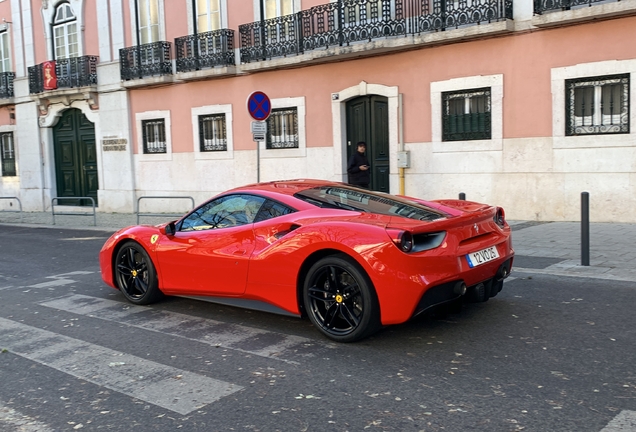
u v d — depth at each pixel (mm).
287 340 5090
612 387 3814
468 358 4457
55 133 22422
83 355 4926
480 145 12844
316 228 4914
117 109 19906
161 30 18484
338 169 15102
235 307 6340
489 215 5254
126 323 5887
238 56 16781
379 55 14078
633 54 10938
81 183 21766
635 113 11031
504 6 12031
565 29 11578
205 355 4809
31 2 22281
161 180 19172
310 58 14680
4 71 23750
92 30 20406
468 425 3355
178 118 18484
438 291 4590
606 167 11438
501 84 12414
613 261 7793
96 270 9070
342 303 4836
